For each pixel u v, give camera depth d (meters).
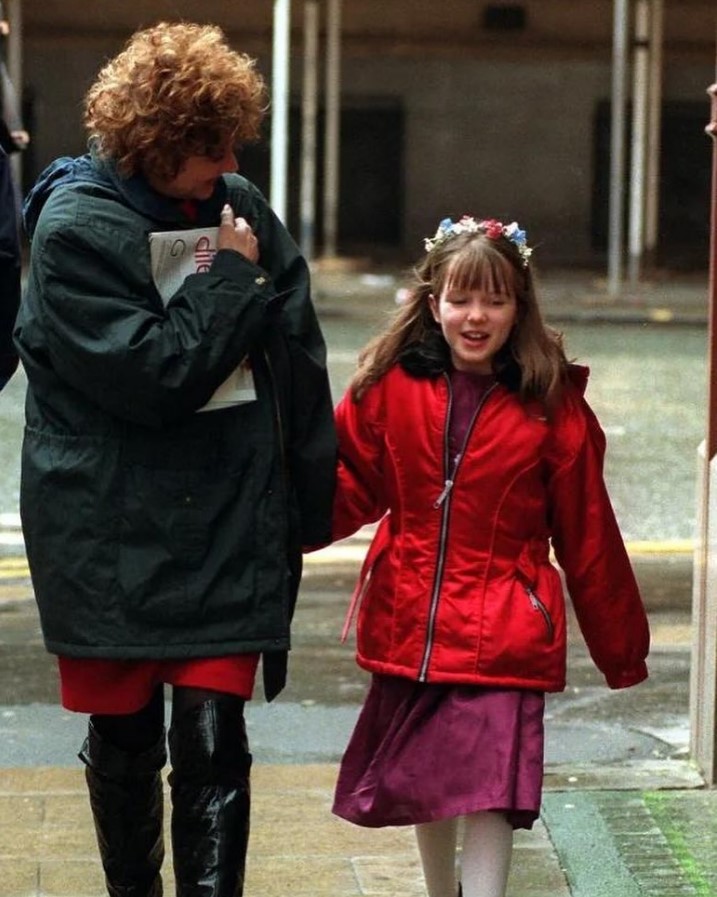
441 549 9.49
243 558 8.88
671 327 53.28
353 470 9.82
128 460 8.77
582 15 72.50
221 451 8.88
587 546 9.66
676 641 18.70
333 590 20.86
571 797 12.97
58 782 13.37
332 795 13.06
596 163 73.50
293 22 72.06
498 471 9.45
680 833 12.20
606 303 57.09
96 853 11.76
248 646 8.85
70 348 8.62
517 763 9.21
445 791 9.27
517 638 9.36
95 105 8.80
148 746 9.54
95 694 9.13
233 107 8.67
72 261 8.68
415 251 73.94
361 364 9.87
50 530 8.83
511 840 9.34
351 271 65.00
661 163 72.06
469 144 73.88
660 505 26.31
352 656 17.95
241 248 8.87
